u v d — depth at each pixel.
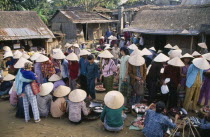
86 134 5.43
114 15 34.78
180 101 6.86
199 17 12.77
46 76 7.19
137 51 8.34
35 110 5.99
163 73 6.70
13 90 6.91
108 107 5.33
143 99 7.30
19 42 14.84
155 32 13.59
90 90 7.51
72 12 24.75
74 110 5.82
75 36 23.23
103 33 26.89
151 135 4.77
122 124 5.48
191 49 12.39
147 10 16.19
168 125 4.76
